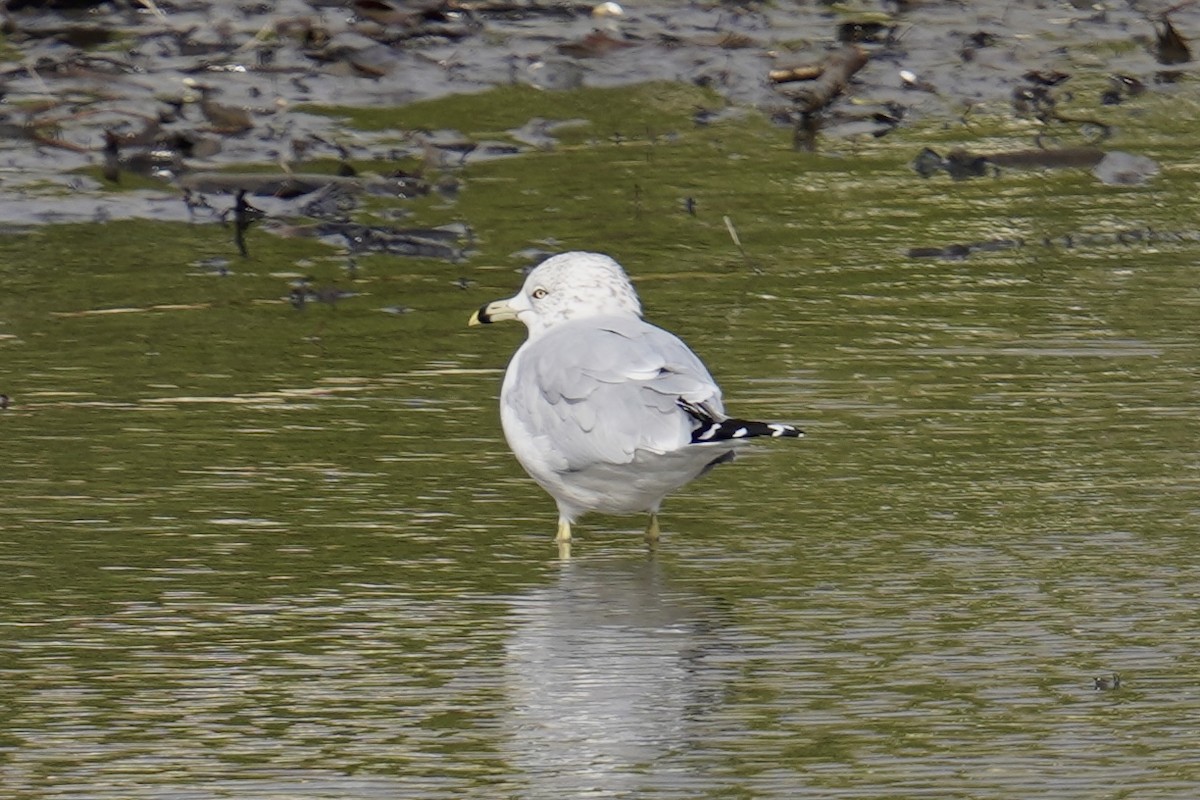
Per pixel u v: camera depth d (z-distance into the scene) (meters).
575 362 10.41
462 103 20.30
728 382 12.89
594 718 8.27
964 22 23.47
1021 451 11.70
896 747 7.96
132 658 8.91
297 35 21.34
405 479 11.41
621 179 18.20
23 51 20.86
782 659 8.89
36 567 10.00
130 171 18.03
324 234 16.53
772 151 19.33
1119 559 10.10
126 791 7.58
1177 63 22.38
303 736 8.10
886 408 12.45
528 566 10.17
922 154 18.95
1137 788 7.56
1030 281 15.37
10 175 17.77
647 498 10.38
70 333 13.96
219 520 10.70
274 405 12.59
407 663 8.88
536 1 23.12
